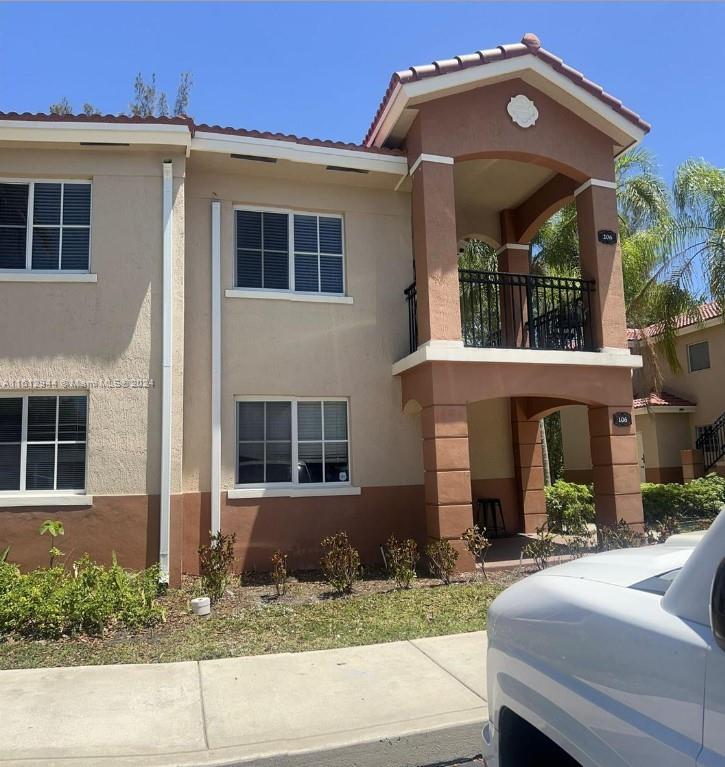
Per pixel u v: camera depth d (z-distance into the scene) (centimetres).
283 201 1127
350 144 1081
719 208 1723
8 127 960
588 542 1163
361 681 579
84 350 974
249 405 1085
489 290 1220
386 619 765
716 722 171
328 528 1075
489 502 1334
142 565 945
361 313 1134
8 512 936
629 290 1927
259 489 1052
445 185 1068
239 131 1031
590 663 217
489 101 1107
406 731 489
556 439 2572
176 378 982
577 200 1191
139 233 1006
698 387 2252
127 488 958
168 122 984
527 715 249
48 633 704
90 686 566
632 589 233
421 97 1061
